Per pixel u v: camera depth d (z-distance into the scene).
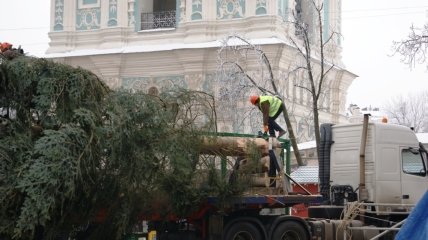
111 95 17.50
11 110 16.83
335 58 51.88
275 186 20.61
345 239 22.62
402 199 23.94
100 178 17.05
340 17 53.25
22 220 15.46
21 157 16.03
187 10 47.09
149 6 49.62
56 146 15.80
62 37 49.34
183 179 18.41
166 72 47.12
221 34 46.38
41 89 16.70
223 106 37.44
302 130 47.81
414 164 24.34
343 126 24.52
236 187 19.42
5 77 16.81
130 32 48.44
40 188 15.58
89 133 16.67
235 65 40.78
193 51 45.81
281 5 46.06
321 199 21.03
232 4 46.25
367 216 23.45
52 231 16.75
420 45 33.31
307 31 43.12
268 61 40.12
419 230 11.69
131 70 47.91
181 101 18.78
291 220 21.08
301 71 46.94
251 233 20.34
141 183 17.72
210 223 19.89
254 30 45.38
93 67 48.53
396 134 24.05
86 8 49.19
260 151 19.86
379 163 23.67
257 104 21.98
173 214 19.09
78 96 16.92
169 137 18.00
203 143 19.00
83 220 17.48
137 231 19.23
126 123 17.17
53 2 49.72
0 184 15.78
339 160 24.52
